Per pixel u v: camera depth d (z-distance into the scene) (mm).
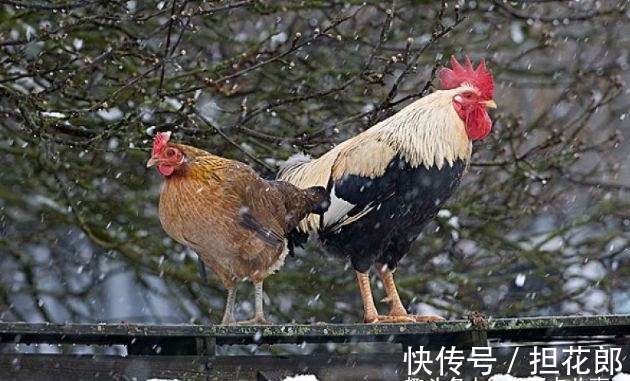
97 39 26125
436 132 20594
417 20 29125
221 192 17312
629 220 31641
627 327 17281
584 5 29828
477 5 28734
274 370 16062
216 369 15758
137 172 28688
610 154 36375
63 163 26594
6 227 30547
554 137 28078
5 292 30359
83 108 24266
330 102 27375
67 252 31938
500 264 29422
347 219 20141
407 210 20297
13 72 23938
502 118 28828
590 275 32469
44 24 24703
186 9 23219
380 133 20656
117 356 15445
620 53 32469
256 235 17641
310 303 29547
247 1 21625
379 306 29406
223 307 31219
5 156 28469
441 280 28781
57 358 15211
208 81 22500
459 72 21578
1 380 14945
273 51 24375
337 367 16391
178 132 23297
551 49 30781
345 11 28109
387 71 23297
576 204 37688
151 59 23078
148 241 27750
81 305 36875
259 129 27375
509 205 29406
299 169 21172
